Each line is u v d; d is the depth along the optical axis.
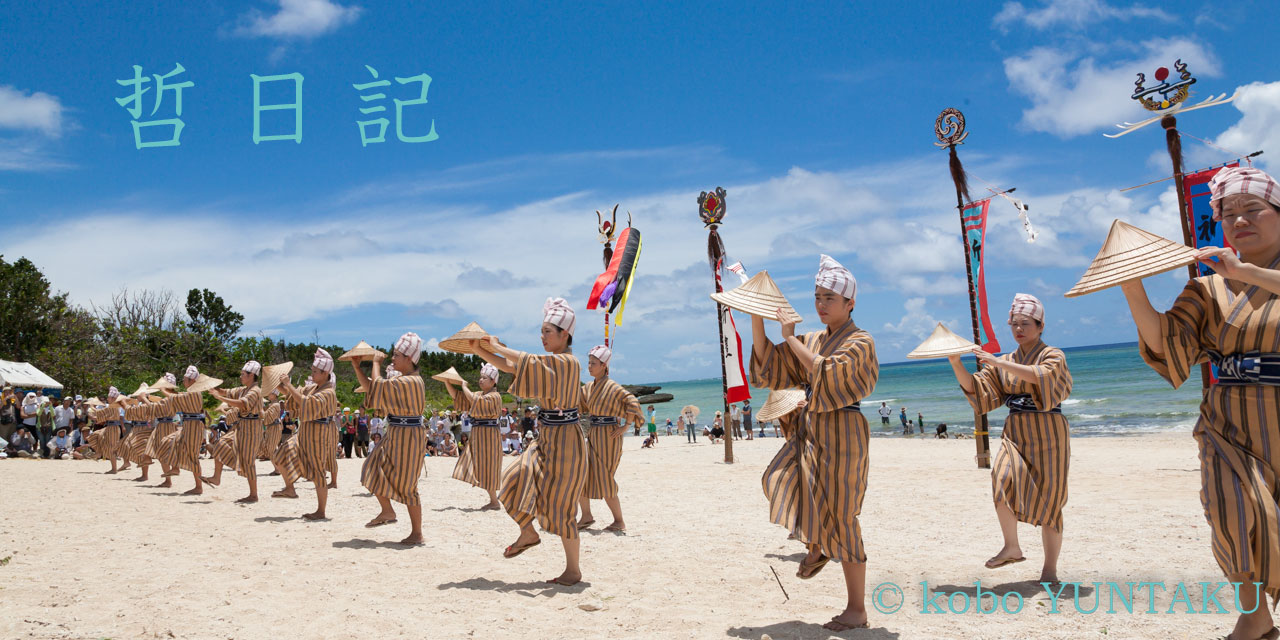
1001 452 6.38
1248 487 3.62
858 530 5.00
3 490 14.17
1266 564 3.56
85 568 7.10
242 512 11.29
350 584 6.50
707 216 20.91
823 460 4.99
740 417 36.38
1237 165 3.83
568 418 6.51
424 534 9.30
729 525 9.92
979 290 17.53
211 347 52.38
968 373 6.52
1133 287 3.83
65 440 24.20
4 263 43.34
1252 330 3.65
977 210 17.55
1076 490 12.39
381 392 8.55
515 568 7.25
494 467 11.90
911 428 42.03
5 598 5.82
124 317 51.03
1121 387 68.25
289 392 10.62
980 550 7.79
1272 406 3.61
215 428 24.59
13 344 40.59
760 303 5.20
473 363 55.84
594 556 7.85
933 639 4.75
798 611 5.57
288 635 4.95
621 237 15.23
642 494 13.66
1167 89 12.96
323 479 10.61
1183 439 25.28
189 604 5.72
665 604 5.83
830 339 5.20
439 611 5.59
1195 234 13.05
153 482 15.81
